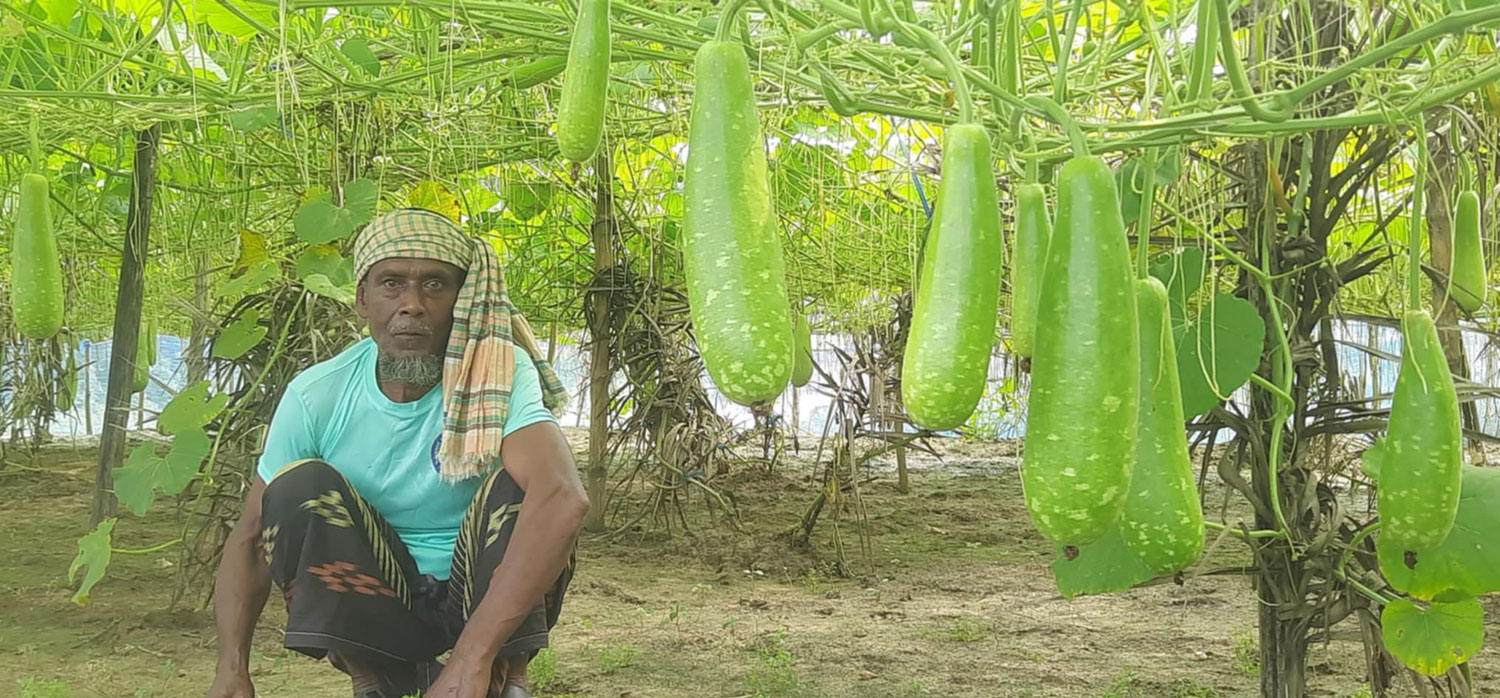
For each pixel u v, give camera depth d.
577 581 6.44
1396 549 2.56
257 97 4.02
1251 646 4.90
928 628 5.44
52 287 3.88
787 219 7.52
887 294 7.64
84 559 4.22
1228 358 2.73
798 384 6.70
